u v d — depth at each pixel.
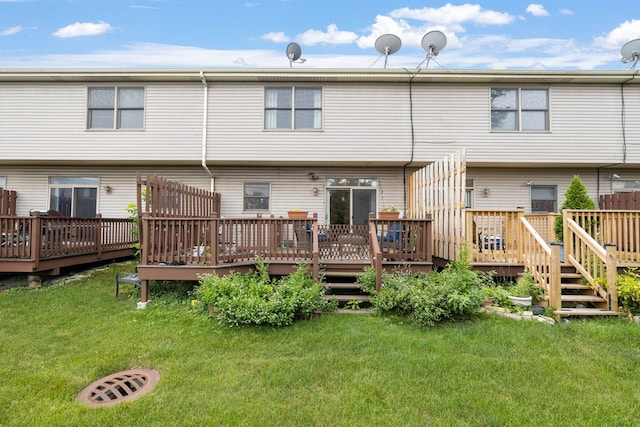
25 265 6.43
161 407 2.86
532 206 10.05
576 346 4.03
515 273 6.14
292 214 9.38
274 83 9.50
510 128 9.39
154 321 4.83
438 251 7.36
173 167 10.26
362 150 9.36
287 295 4.92
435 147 9.33
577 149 9.21
